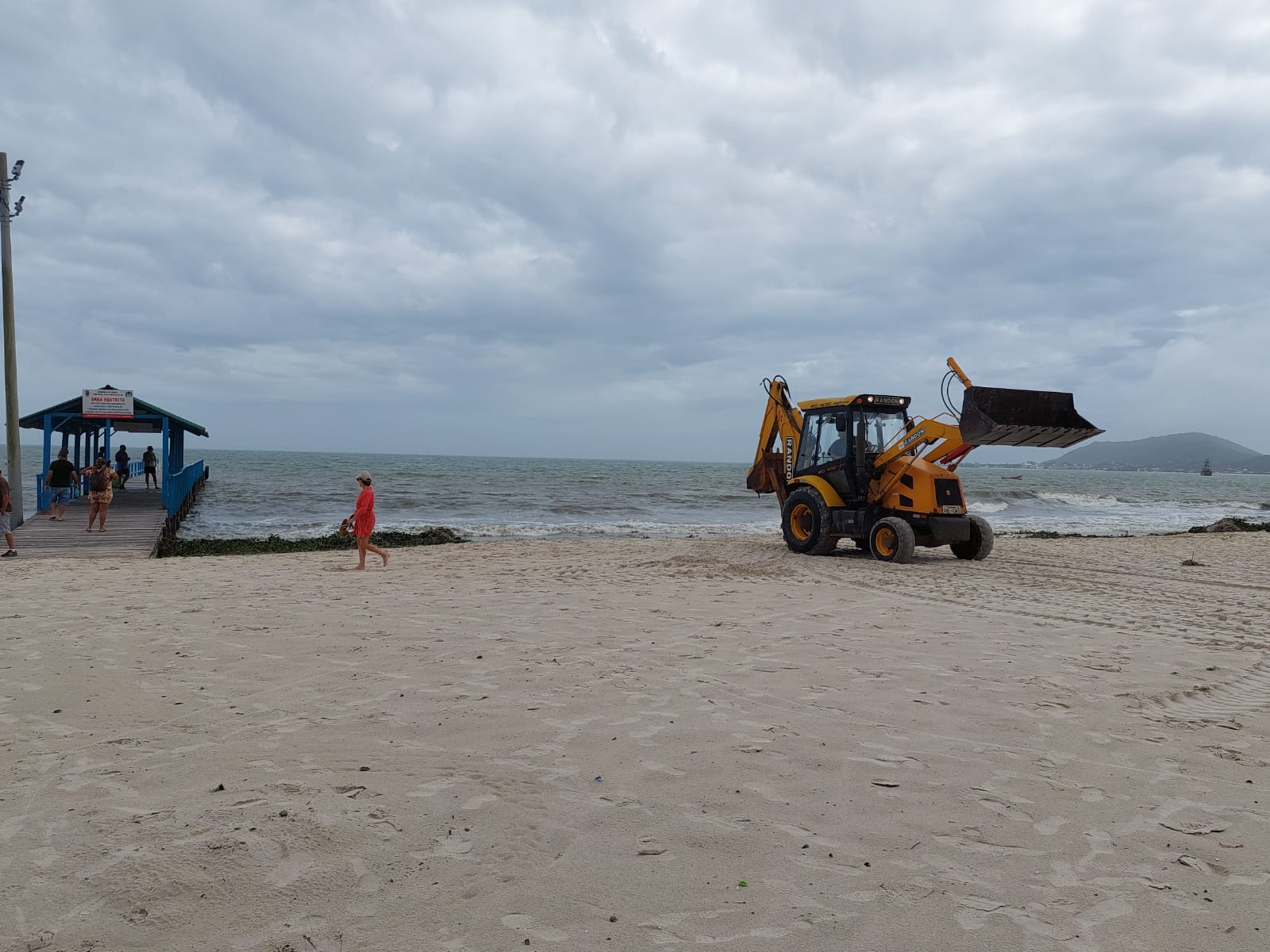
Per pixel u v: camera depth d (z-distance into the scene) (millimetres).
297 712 4918
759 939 2543
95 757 4098
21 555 15344
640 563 13758
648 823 3385
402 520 30062
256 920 2588
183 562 14180
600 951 2461
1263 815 3576
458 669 6059
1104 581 12211
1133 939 2582
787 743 4422
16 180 19781
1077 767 4148
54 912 2615
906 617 8648
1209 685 5918
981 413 13008
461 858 3035
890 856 3131
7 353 19984
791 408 16391
